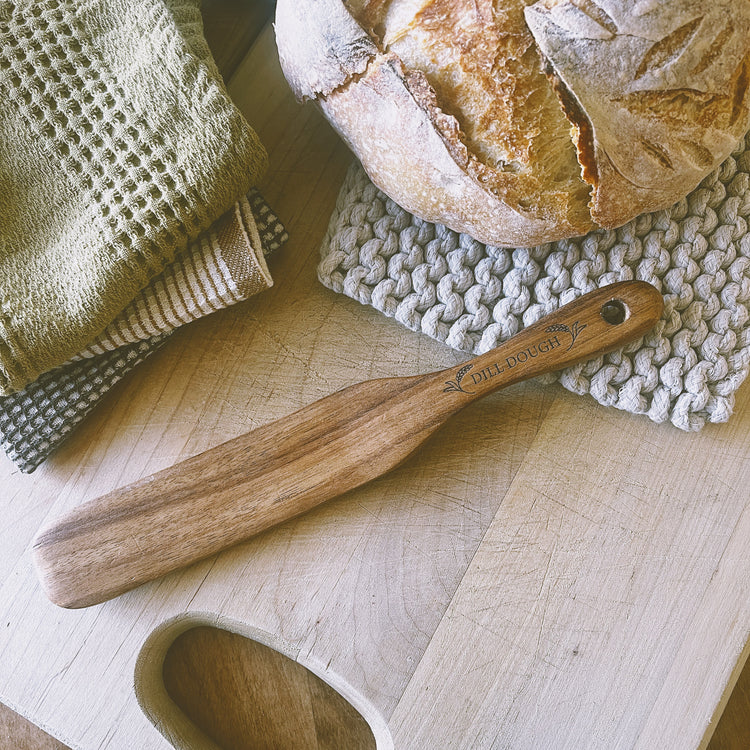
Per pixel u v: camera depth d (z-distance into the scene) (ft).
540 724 2.27
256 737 2.46
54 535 2.29
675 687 2.26
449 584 2.34
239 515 2.30
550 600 2.32
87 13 2.22
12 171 2.20
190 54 2.18
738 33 1.89
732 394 2.32
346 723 2.46
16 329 2.12
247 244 2.25
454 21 1.92
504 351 2.26
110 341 2.28
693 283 2.36
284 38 2.13
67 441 2.47
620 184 2.01
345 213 2.41
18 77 2.19
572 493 2.37
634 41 1.82
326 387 2.46
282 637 2.32
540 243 2.20
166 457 2.45
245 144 2.14
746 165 2.40
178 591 2.36
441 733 2.27
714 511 2.34
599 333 2.24
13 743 2.85
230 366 2.49
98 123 2.18
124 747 2.31
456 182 2.03
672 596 2.31
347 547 2.36
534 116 1.96
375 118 2.03
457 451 2.41
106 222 2.14
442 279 2.36
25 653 2.36
